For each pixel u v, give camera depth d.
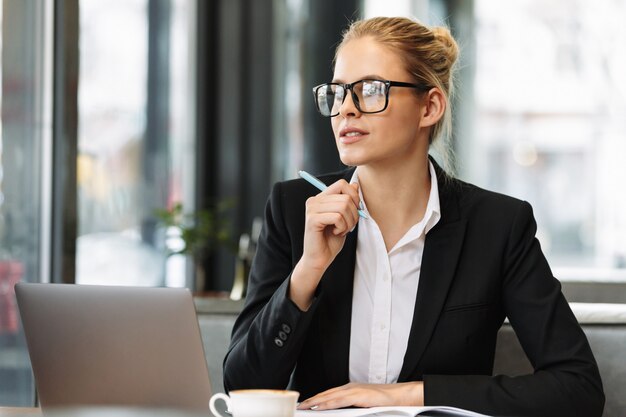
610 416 2.04
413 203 1.95
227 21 5.82
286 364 1.79
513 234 1.96
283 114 6.02
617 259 7.19
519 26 7.07
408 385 1.77
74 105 3.58
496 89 7.09
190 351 1.55
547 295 1.93
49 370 1.64
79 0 3.61
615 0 7.11
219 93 5.82
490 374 1.98
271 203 2.04
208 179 5.77
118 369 1.59
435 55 1.92
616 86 7.13
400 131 1.86
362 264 1.94
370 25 1.91
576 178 7.19
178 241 5.11
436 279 1.91
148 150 4.80
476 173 7.07
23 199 3.35
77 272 3.96
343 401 1.71
